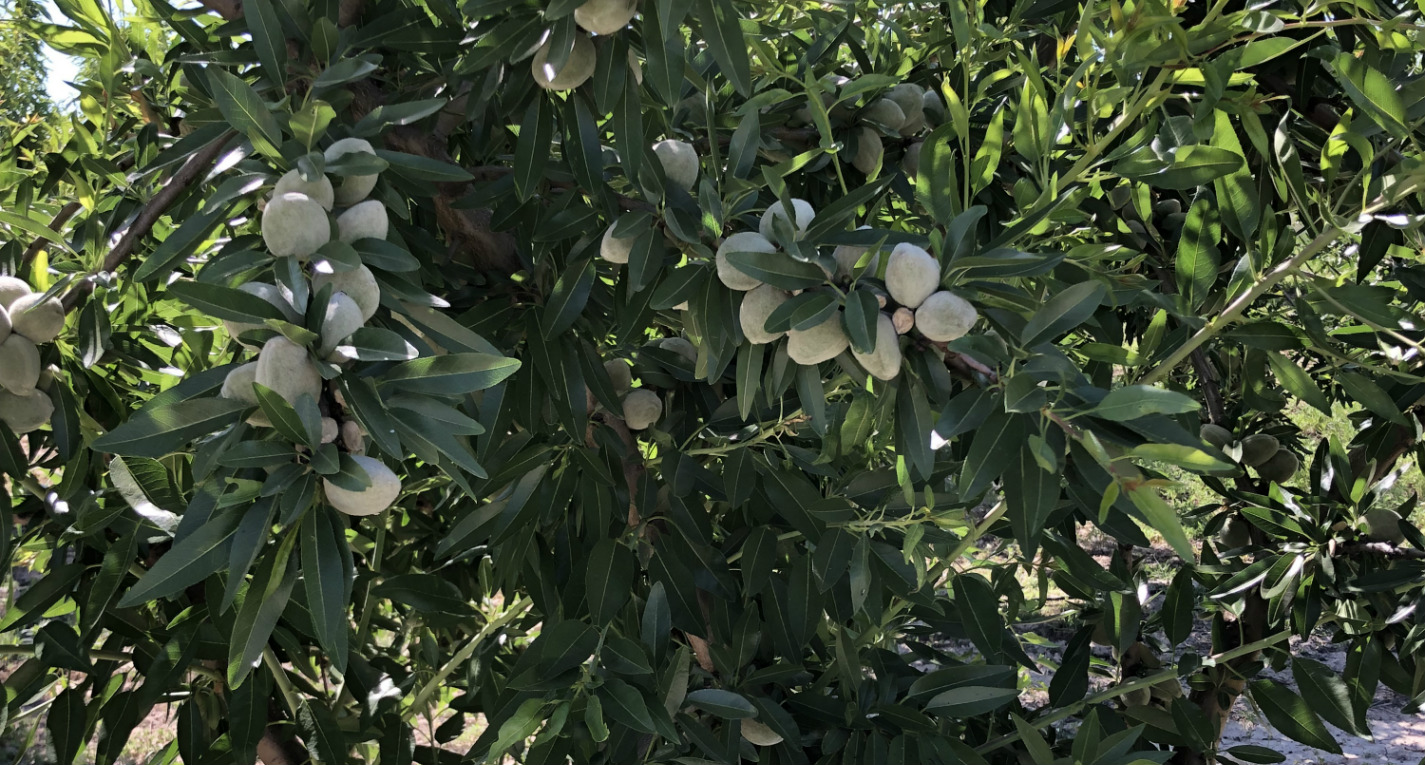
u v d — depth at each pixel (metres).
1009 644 1.90
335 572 0.78
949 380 0.92
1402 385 1.75
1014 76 1.75
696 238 1.12
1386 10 1.57
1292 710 1.82
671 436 1.62
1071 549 1.54
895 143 1.72
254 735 1.61
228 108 0.87
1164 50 1.04
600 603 1.43
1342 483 1.83
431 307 0.97
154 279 1.63
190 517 0.80
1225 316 1.18
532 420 1.41
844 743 1.55
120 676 1.83
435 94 1.42
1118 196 1.84
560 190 1.44
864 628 1.75
